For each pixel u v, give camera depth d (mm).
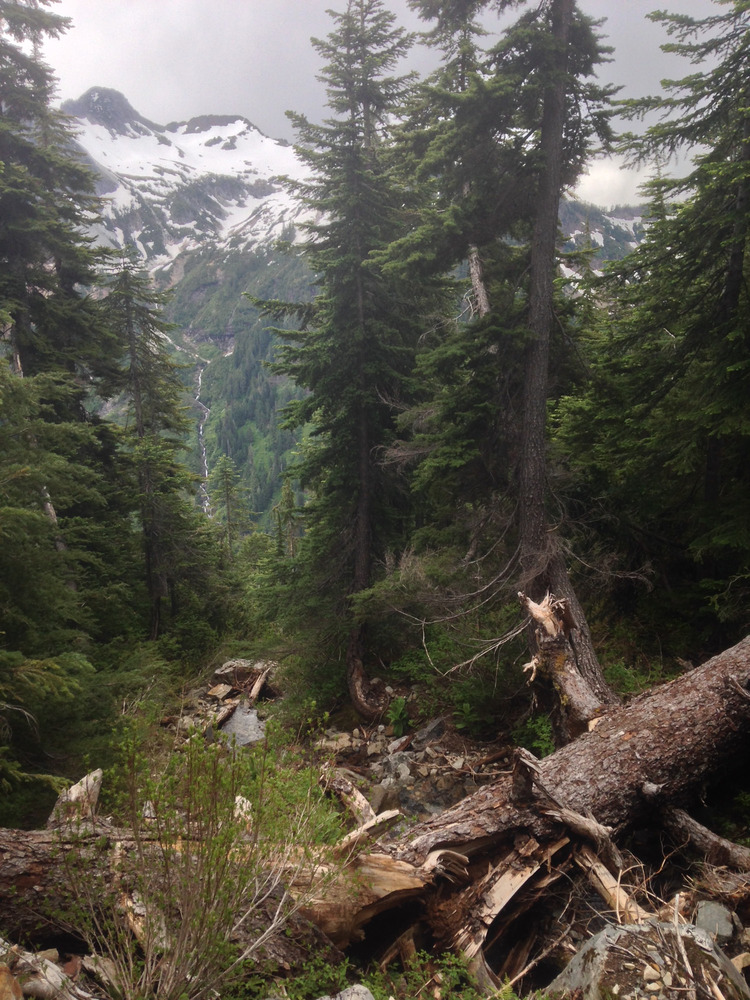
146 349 17375
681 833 5148
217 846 2775
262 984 3258
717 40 8328
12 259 14281
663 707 5816
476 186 9148
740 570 8352
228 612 19031
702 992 2914
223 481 40500
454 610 9805
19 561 7297
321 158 12414
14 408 7609
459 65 11273
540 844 4812
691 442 8883
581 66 8977
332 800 4688
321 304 13523
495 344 9367
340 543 13375
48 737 7109
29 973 2814
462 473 9625
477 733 9477
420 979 3922
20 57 15273
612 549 9742
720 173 7680
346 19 12328
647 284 9297
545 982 4273
